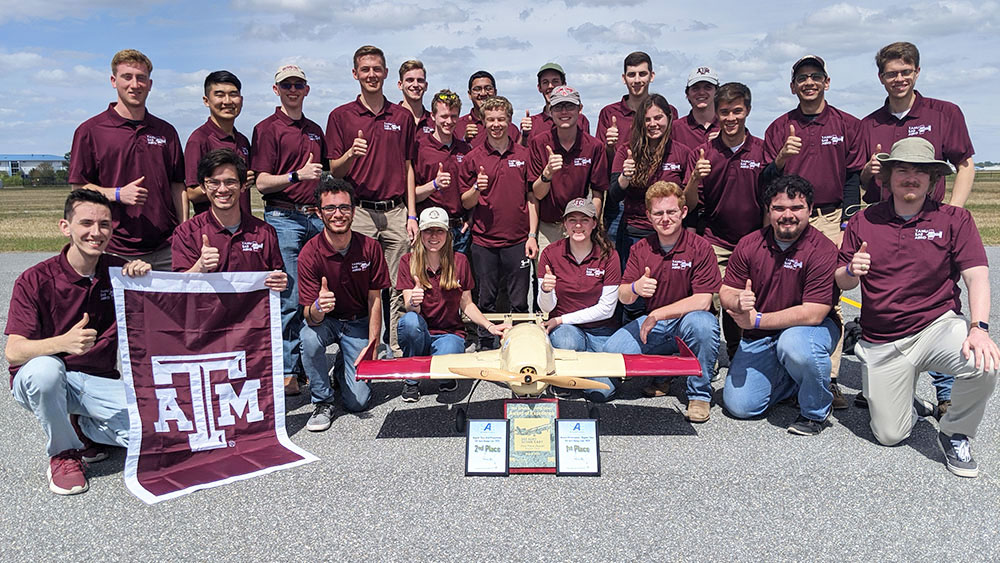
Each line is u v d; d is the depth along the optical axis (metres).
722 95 6.17
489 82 8.76
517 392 4.55
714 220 6.66
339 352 5.71
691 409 5.25
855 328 7.05
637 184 6.79
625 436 5.00
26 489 4.20
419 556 3.39
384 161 6.92
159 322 4.52
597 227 5.79
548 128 8.48
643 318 5.79
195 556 3.43
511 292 7.36
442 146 7.75
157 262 6.06
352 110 6.85
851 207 6.52
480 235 7.22
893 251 4.59
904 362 4.55
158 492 4.12
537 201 7.27
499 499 4.00
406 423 5.35
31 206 45.66
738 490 4.06
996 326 8.20
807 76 6.10
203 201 6.29
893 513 3.77
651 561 3.32
